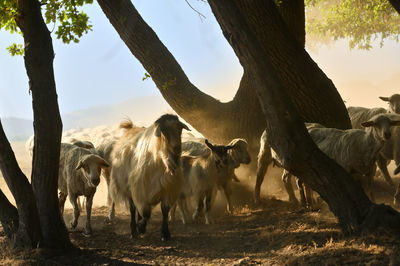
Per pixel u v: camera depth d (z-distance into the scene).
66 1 13.59
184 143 15.31
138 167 11.02
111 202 13.92
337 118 15.34
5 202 10.08
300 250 9.13
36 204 9.73
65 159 12.18
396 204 12.55
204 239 11.15
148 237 11.46
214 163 12.67
